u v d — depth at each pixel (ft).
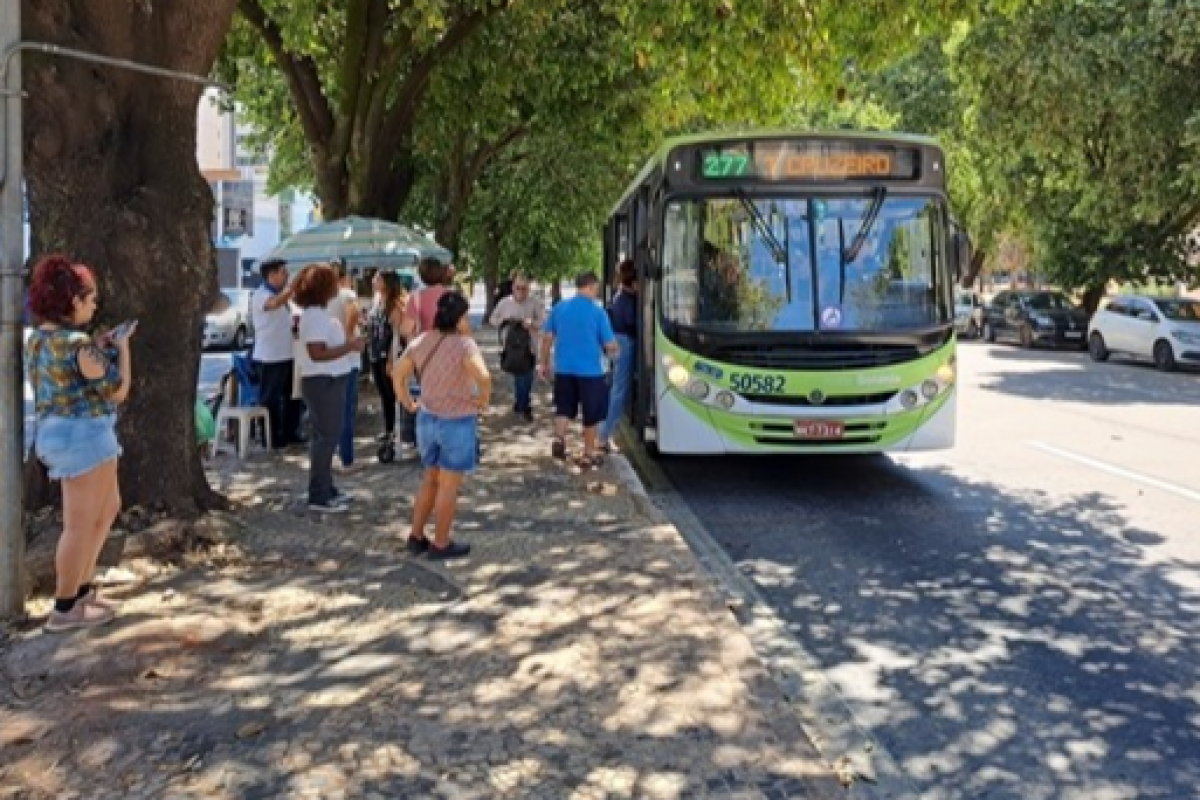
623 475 32.78
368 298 53.21
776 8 37.01
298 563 21.72
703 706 15.02
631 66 56.24
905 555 25.82
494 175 107.45
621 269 39.27
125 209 22.29
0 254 17.46
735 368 31.71
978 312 122.31
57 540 20.38
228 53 53.78
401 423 34.76
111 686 15.14
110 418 17.35
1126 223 91.56
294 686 15.43
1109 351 86.33
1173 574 24.06
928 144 33.01
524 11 48.67
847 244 32.42
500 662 16.55
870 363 31.63
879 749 15.08
